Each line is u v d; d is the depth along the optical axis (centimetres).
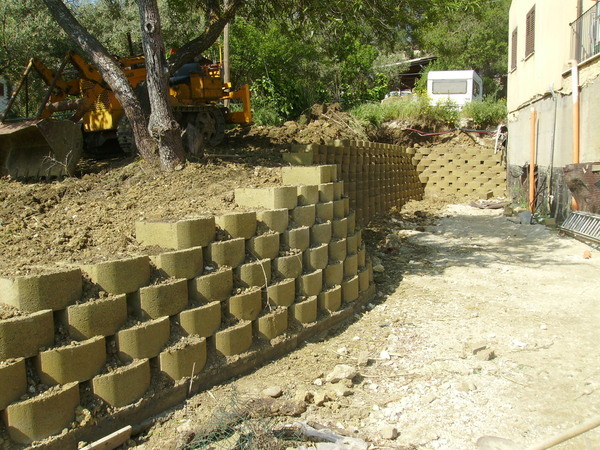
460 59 3250
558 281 758
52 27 1435
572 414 404
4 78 1555
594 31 1041
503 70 3528
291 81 1911
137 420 389
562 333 562
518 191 1546
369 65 2384
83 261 414
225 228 487
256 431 362
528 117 1461
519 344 532
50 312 353
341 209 650
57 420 343
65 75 1065
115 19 1695
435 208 1562
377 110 1911
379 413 411
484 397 432
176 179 683
